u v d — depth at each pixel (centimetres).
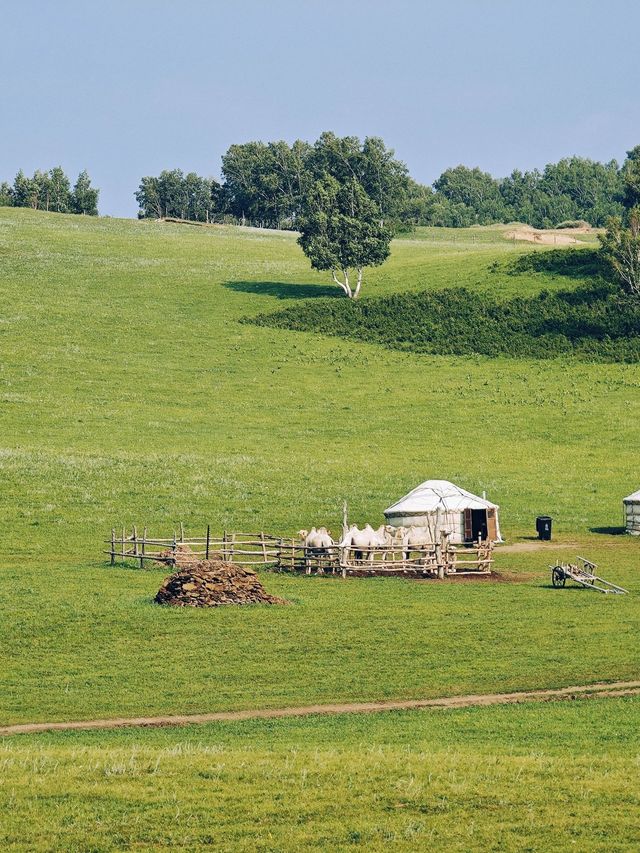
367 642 6159
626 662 5728
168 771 3762
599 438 13525
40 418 13562
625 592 7588
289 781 3656
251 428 13738
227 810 3434
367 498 10912
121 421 13675
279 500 10712
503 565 8781
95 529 9588
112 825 3319
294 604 7088
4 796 3500
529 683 5350
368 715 4769
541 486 11681
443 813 3428
